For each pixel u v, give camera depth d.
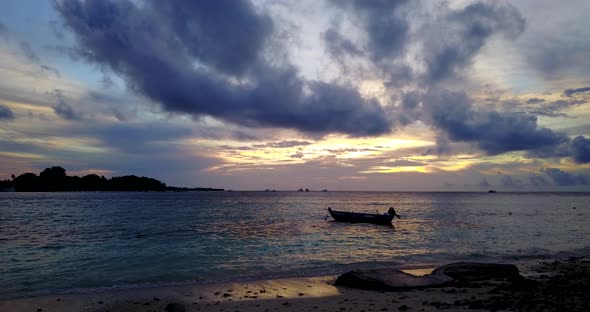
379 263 19.30
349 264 19.03
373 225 41.53
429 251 23.27
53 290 13.95
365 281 13.92
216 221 45.19
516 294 11.44
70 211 63.78
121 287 14.41
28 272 16.98
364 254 22.02
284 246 24.92
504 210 73.50
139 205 86.69
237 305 11.51
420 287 13.34
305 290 13.78
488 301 10.73
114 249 23.41
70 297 12.84
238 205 91.31
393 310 10.26
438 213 63.31
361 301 11.64
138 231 33.81
